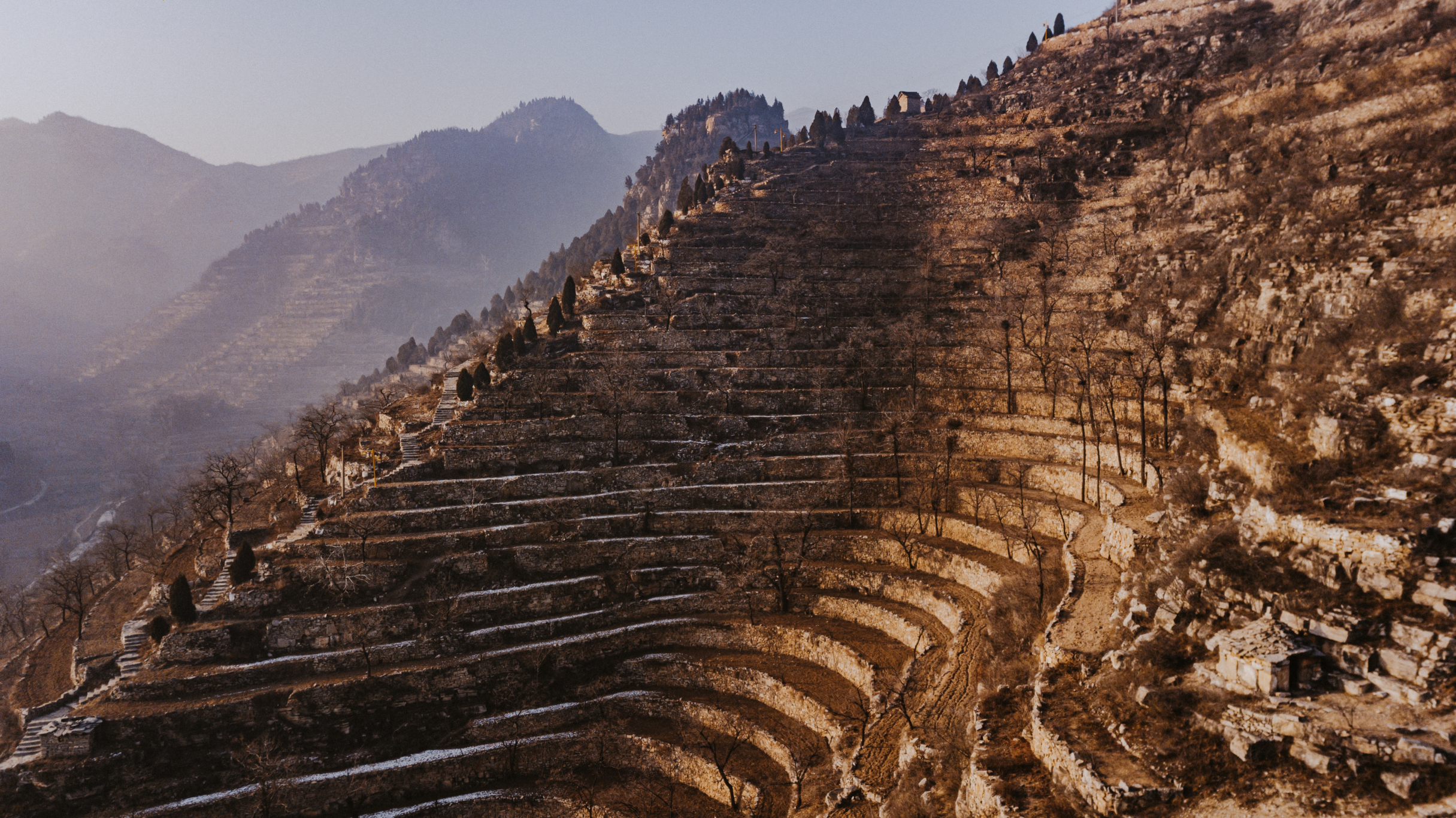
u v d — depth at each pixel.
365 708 72.06
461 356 146.88
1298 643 37.81
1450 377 48.94
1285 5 173.50
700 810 63.66
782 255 147.00
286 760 68.50
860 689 67.44
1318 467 48.38
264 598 78.56
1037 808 37.41
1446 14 113.69
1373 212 77.00
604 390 109.94
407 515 87.50
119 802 65.62
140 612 87.50
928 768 48.78
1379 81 105.81
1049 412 95.75
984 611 68.31
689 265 145.88
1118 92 179.75
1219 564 44.25
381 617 77.81
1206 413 70.12
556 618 81.00
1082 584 58.66
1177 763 35.88
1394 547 37.97
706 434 103.56
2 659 110.62
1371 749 31.98
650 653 79.06
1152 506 65.88
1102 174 149.12
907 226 156.62
